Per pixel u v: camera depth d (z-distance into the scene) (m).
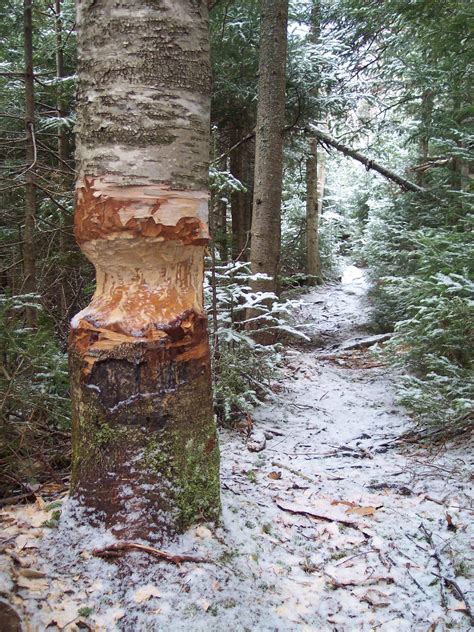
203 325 2.38
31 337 3.26
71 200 5.45
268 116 6.08
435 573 2.43
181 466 2.29
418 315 5.00
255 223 6.20
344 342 9.62
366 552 2.59
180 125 2.21
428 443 4.23
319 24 10.56
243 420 4.90
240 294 5.16
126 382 2.23
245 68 7.95
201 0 2.26
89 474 2.28
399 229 9.95
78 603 1.88
